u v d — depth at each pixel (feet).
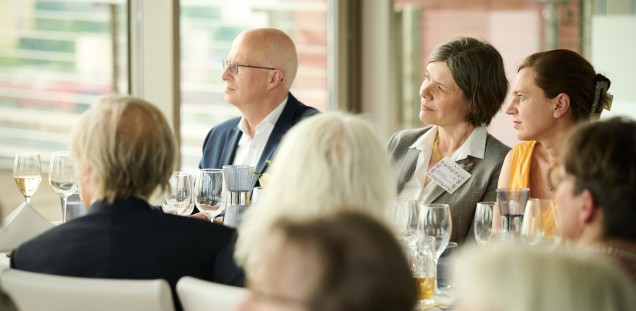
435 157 13.82
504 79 13.53
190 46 21.48
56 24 19.52
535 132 11.96
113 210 8.35
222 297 7.22
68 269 8.24
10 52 19.04
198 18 21.61
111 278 8.21
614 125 6.86
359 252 3.97
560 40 26.94
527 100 11.96
